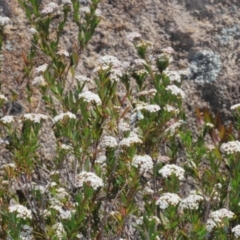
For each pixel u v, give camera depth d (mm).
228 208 6559
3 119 7531
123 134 7113
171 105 7516
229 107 9742
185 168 6973
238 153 6355
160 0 10812
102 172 7203
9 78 10078
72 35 10477
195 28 10477
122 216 6457
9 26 10609
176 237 6414
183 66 10172
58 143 7469
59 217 7117
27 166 7184
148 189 7434
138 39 8742
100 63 7160
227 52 10195
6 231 6621
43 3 10781
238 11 10547
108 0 10820
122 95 9719
